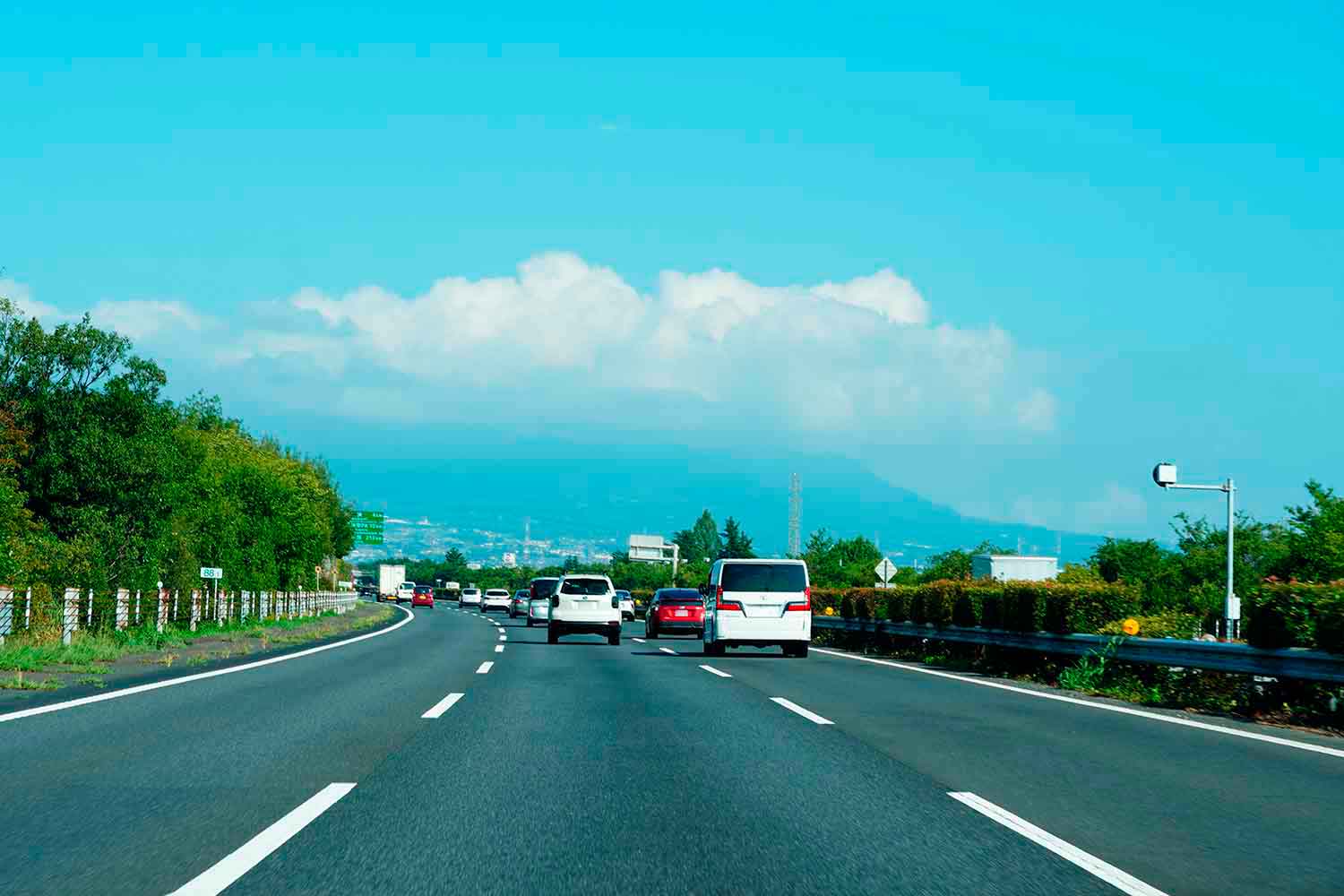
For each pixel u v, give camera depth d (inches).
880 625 1059.3
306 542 2346.2
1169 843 241.1
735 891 200.1
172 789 285.7
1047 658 765.3
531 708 492.4
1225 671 552.4
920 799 286.8
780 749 372.5
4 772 306.8
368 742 377.1
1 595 783.1
